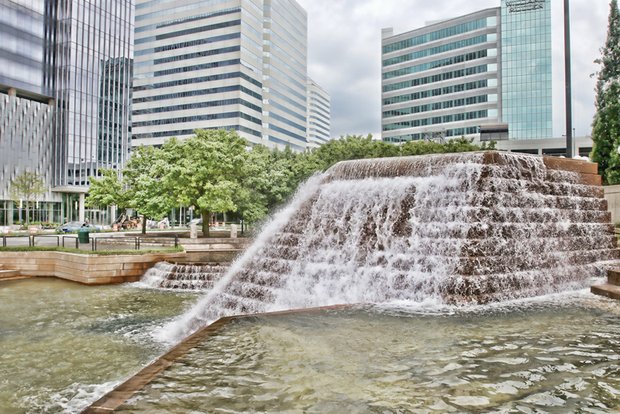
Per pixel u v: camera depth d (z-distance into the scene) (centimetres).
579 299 1194
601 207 1780
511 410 511
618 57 3681
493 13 8931
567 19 2194
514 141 7838
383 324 909
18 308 1623
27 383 897
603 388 575
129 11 8312
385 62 10538
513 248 1317
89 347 1145
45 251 2427
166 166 3102
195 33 9675
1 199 6206
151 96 10081
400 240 1423
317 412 507
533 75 8594
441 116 9569
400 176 1695
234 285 1655
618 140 3119
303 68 12262
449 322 929
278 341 787
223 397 550
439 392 562
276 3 10694
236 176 3297
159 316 1505
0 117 6244
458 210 1337
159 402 536
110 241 3025
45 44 7000
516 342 778
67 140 7038
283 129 11000
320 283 1465
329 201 1809
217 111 9438
